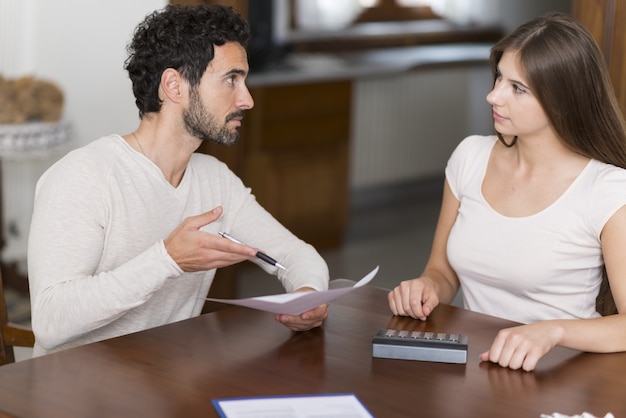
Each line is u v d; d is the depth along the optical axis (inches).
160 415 59.4
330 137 226.2
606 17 119.6
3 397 61.0
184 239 71.3
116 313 73.4
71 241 76.9
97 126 170.2
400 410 61.1
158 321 85.4
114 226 80.4
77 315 73.5
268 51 223.3
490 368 68.7
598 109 82.5
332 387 64.5
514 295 88.7
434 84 275.4
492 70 86.1
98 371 65.9
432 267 95.4
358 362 69.2
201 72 80.0
